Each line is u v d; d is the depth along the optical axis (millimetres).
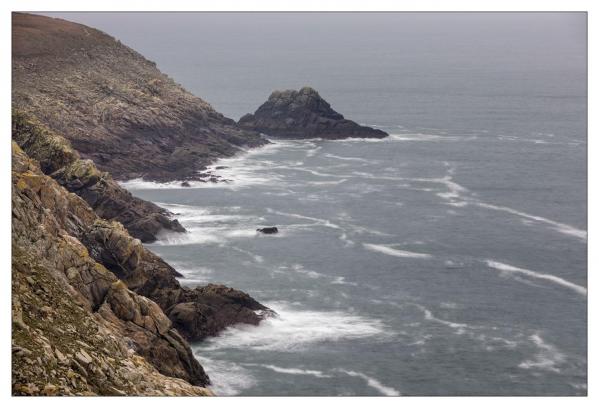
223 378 77688
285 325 90125
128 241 86625
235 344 84750
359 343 86500
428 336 89125
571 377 81125
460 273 109688
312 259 113188
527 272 111000
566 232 130250
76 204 88875
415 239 124312
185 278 103625
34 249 62125
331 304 97125
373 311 95375
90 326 57406
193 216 132625
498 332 91000
